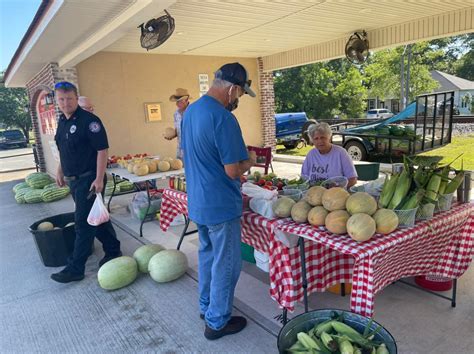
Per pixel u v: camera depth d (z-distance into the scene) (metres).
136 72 8.09
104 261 3.69
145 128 8.29
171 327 2.59
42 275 3.61
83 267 3.43
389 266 2.06
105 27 4.93
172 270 3.22
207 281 2.50
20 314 2.89
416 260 2.31
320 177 3.40
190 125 2.15
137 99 8.14
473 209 2.41
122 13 4.42
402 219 1.96
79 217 3.30
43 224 3.91
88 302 3.01
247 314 2.67
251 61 10.30
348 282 2.56
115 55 7.78
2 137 28.22
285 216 2.26
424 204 2.07
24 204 6.99
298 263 2.25
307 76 25.67
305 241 2.23
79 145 3.16
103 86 7.68
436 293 2.74
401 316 2.52
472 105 34.38
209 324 2.39
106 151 3.23
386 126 9.11
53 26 4.76
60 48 6.05
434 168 2.23
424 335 2.30
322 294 2.90
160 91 8.48
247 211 2.48
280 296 2.25
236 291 3.03
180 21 5.88
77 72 7.38
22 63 7.30
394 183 2.05
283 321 2.38
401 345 2.22
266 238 2.45
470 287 2.86
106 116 7.77
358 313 1.86
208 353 2.28
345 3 5.55
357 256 1.70
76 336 2.56
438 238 2.27
